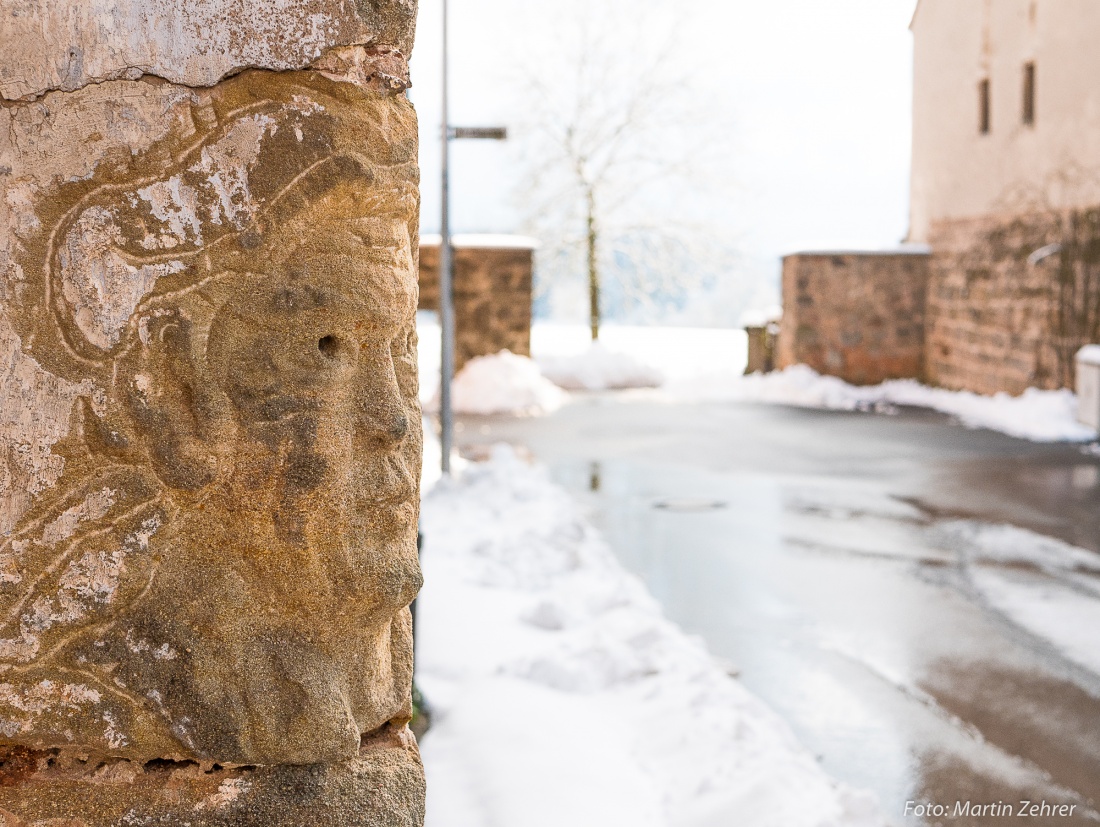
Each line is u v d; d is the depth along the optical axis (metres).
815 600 6.77
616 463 12.04
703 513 9.41
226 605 1.73
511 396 17.16
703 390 19.59
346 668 1.80
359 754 1.86
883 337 19.75
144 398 1.69
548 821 3.40
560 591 6.29
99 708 1.72
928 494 10.33
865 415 16.61
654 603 6.32
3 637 1.71
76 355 1.69
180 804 1.75
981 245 17.75
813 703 5.05
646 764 3.93
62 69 1.67
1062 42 15.24
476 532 7.87
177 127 1.69
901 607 6.64
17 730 1.71
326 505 1.74
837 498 10.12
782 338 20.77
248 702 1.73
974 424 15.52
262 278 1.72
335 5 1.71
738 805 3.58
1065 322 15.30
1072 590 7.04
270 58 1.70
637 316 39.12
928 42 20.30
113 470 1.70
